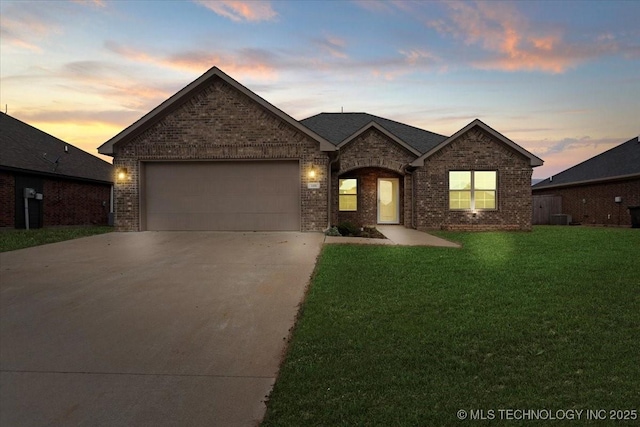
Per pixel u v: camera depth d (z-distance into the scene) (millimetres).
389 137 16719
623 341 4367
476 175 16484
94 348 4719
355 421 3154
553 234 14375
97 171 22688
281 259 8953
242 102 13523
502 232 15375
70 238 12688
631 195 20375
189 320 5492
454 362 4023
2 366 4324
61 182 19562
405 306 5641
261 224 13656
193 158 13516
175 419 3400
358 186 18266
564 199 26234
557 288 6352
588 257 9070
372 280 7004
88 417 3449
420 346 4398
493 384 3605
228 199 13703
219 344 4797
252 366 4285
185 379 4039
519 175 16375
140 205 13594
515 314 5230
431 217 16312
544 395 3398
